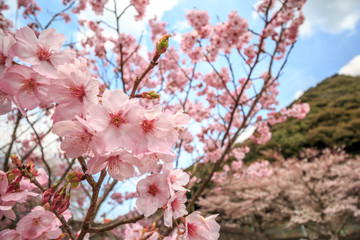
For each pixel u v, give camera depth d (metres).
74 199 6.01
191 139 5.61
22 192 0.95
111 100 0.80
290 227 12.11
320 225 11.41
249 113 3.61
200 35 4.02
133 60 4.78
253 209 14.43
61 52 0.85
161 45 0.88
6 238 1.04
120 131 0.78
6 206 0.93
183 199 1.05
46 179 1.12
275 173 15.03
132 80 4.82
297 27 4.13
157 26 4.89
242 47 4.32
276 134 23.38
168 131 0.87
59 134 0.78
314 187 11.97
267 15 3.61
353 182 11.62
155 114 0.85
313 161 14.38
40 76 0.79
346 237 11.68
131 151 0.82
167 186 0.96
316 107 27.67
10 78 0.78
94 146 0.75
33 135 4.68
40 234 1.07
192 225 1.03
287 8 3.72
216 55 4.23
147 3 3.38
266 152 17.31
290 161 15.17
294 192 12.26
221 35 4.00
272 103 5.25
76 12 4.47
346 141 19.27
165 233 2.28
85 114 0.78
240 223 17.39
